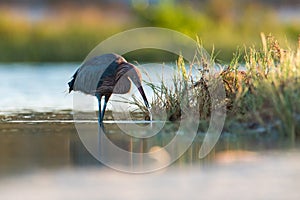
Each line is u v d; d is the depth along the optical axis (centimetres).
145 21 3888
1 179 1047
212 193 976
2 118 1636
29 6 5531
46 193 977
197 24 3800
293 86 1352
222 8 4206
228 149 1223
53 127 1505
